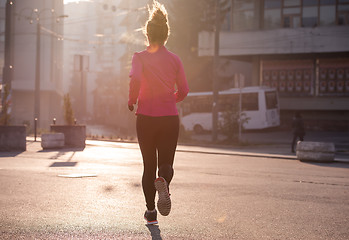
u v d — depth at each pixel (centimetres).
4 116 1717
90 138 3148
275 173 1098
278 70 4297
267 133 3747
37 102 3812
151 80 403
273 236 433
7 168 1022
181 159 1538
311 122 4256
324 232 456
